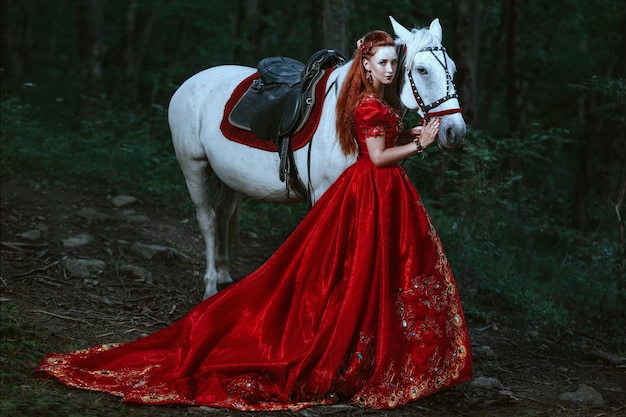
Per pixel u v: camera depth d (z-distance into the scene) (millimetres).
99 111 10188
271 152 4805
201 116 5309
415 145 4008
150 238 6836
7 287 5418
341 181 4199
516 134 8039
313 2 7824
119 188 7816
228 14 14727
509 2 11836
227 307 4242
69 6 18781
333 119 4395
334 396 4070
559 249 8227
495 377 4844
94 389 4031
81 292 5574
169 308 5527
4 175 7699
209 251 5641
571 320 6180
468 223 7254
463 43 9055
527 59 12852
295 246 4215
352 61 4203
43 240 6402
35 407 3615
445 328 4086
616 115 7684
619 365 5230
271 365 4055
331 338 4020
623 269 6562
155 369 4262
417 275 4066
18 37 18578
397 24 4344
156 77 13070
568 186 13805
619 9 11891
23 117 8977
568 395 4477
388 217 4086
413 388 4020
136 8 14938
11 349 4348
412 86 4250
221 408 3955
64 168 8023
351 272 4051
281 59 5051
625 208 7293
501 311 6184
